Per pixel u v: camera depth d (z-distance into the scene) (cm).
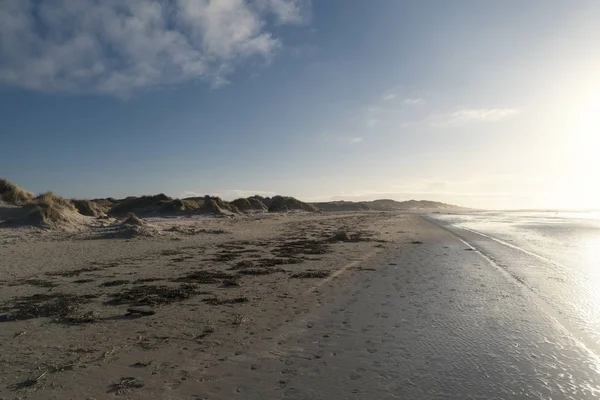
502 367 555
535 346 634
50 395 473
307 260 1487
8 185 2941
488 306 863
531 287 1052
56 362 566
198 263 1412
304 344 639
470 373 536
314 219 5234
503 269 1324
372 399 468
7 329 704
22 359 576
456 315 796
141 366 554
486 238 2473
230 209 5922
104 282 1089
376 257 1577
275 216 5872
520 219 5631
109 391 483
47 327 716
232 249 1816
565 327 727
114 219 3195
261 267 1330
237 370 543
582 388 495
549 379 519
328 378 520
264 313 805
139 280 1112
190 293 962
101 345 631
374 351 611
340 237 2292
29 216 2434
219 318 771
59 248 1791
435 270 1292
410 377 523
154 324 734
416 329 712
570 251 1833
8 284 1063
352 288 1027
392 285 1064
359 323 745
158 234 2341
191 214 4784
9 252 1644
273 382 509
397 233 2792
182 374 530
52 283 1075
